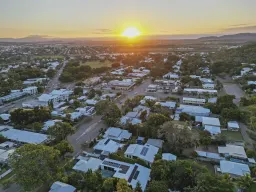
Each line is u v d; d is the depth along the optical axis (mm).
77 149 55531
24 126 68562
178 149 52781
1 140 58219
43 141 57688
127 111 80375
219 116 76375
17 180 34844
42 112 73500
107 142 56344
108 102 74688
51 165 39281
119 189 34688
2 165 47625
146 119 71875
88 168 44656
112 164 46812
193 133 57156
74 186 39406
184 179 38500
